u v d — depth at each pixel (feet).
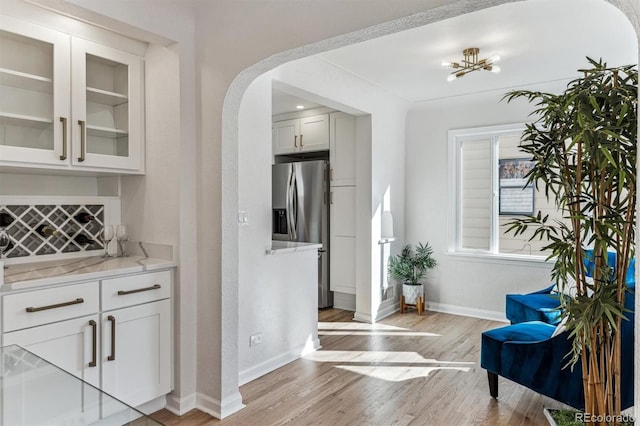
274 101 14.80
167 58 8.05
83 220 8.59
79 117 7.47
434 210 15.93
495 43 10.02
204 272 8.18
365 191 14.46
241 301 9.43
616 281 5.91
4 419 3.58
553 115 5.86
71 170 7.56
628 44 10.03
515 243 14.83
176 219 8.02
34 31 6.84
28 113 7.18
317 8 6.41
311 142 16.16
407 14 5.59
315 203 15.87
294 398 8.75
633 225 5.51
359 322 14.43
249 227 9.61
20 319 6.05
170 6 7.63
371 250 14.37
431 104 15.71
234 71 7.52
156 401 8.10
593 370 6.16
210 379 8.09
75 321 6.66
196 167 8.24
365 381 9.61
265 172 10.05
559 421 7.14
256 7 7.14
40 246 8.04
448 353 11.43
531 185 14.48
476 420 7.89
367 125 14.26
